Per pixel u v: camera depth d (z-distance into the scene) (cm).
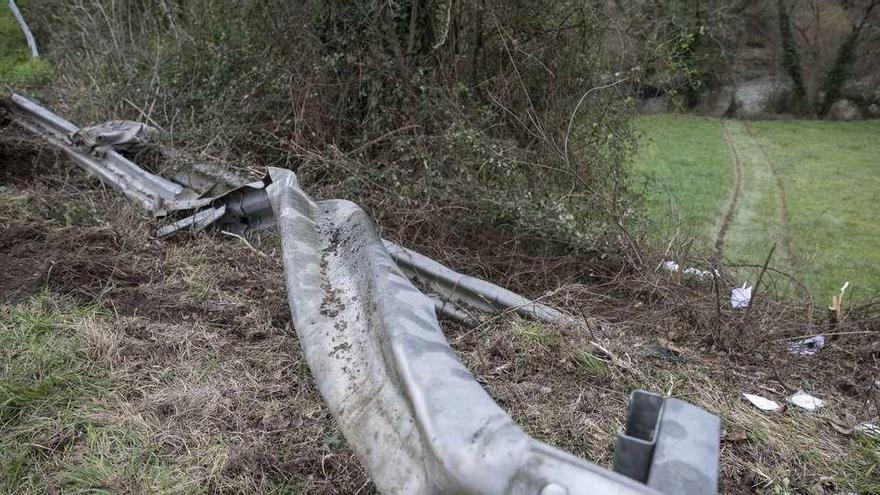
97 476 225
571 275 450
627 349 346
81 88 706
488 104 579
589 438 272
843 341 413
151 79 650
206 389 277
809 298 448
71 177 531
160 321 329
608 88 612
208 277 378
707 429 130
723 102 1722
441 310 362
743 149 1340
